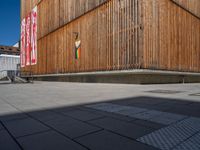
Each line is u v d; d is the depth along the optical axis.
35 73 33.72
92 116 3.93
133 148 2.25
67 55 24.03
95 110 4.58
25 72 38.34
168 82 17.27
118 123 3.36
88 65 19.91
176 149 2.21
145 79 14.91
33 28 34.53
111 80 17.17
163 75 16.66
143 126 3.16
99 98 6.86
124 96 7.33
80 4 21.30
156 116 3.86
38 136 2.71
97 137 2.64
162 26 16.12
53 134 2.79
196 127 3.07
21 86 15.90
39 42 32.19
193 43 20.80
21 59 41.06
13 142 2.48
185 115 3.91
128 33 15.13
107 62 17.22
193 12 20.86
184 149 2.21
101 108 4.82
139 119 3.63
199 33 22.09
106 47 17.39
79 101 6.15
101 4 18.11
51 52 28.22
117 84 15.94
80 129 3.03
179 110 4.44
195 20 21.31
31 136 2.71
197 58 21.45
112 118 3.74
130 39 14.94
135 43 14.49
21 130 2.99
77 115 4.04
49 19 28.70
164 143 2.40
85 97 7.27
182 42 18.86
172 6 17.48
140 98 6.67
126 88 11.56
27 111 4.52
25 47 38.50
